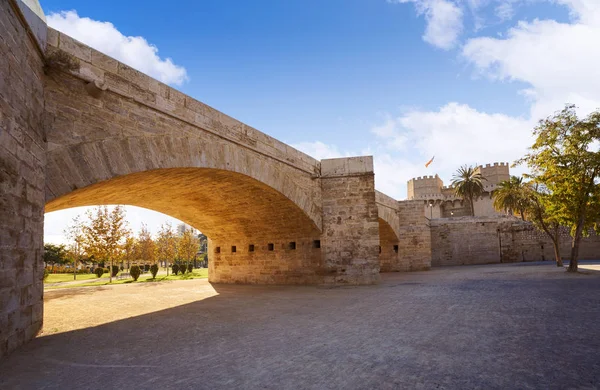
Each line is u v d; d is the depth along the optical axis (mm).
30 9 7016
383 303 11641
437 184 69438
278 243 20562
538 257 38406
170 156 10797
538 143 19953
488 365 5062
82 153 8414
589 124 18516
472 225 40312
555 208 20312
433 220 41062
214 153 12461
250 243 21750
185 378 4875
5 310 5848
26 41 6883
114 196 14523
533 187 24578
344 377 4758
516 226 39500
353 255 18688
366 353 5883
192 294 16219
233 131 13500
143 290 18688
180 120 11305
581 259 36438
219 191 16188
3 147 5766
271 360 5641
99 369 5332
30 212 6793
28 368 5344
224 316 10047
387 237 31906
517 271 23891
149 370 5270
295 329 8016
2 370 5238
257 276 21141
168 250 46312
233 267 22422
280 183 16062
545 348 5840
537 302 10555
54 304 13281
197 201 17953
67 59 8164
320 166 19609
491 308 9867
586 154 18516
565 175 19125
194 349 6461
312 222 18484
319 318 9320
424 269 31516
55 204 11422
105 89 8953
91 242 30203
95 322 9352
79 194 11031
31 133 6934
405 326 7941
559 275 19266
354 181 19172
